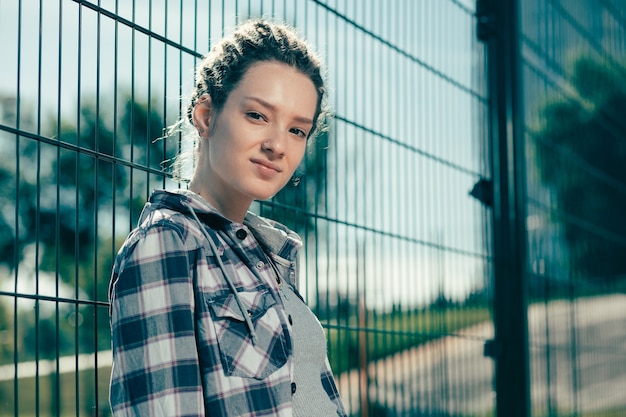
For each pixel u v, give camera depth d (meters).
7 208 15.89
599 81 5.93
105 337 10.27
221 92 1.81
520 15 4.37
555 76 5.20
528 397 4.05
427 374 3.62
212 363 1.64
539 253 4.83
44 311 14.12
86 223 15.48
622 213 6.18
